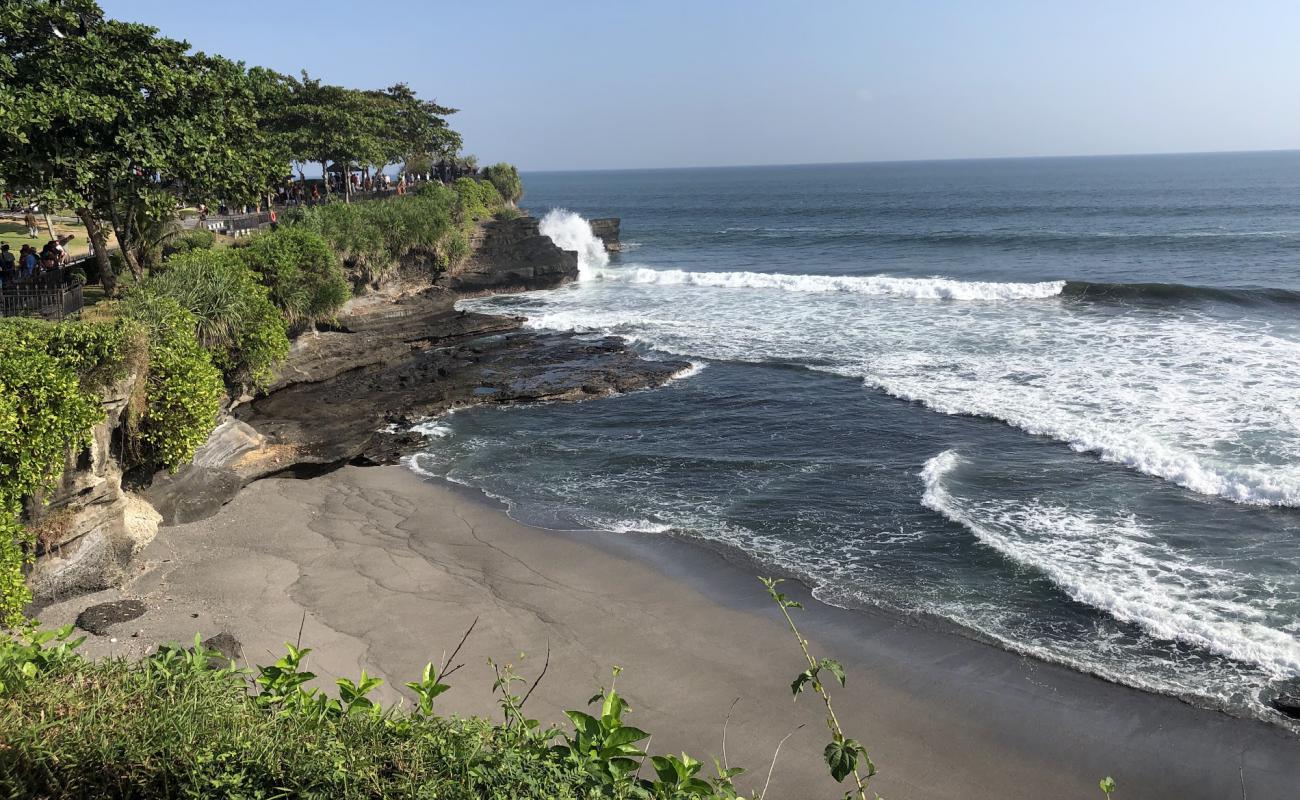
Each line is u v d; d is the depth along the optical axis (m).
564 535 15.20
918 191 156.50
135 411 13.10
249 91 23.66
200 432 14.30
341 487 17.62
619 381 24.70
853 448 19.00
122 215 23.61
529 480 17.94
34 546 11.20
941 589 12.85
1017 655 11.16
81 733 3.96
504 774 4.00
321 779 3.96
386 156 50.34
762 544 14.62
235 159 22.36
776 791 8.77
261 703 4.51
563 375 25.67
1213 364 23.02
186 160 20.38
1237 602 11.98
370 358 26.89
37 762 3.86
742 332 30.81
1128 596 12.23
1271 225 69.62
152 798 3.91
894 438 19.45
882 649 11.41
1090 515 14.93
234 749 3.99
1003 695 10.38
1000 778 9.05
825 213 103.88
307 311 26.34
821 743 9.53
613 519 15.84
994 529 14.57
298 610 12.16
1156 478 16.28
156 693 4.37
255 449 18.30
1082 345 26.09
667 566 13.95
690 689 10.54
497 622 12.09
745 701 10.29
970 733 9.73
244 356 19.20
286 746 4.08
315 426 20.61
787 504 16.22
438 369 26.33
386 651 11.20
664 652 11.38
